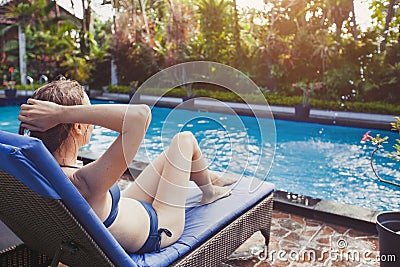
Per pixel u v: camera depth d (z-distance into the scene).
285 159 6.47
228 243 2.39
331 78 9.38
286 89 10.09
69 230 1.55
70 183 1.42
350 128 8.66
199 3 10.90
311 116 9.27
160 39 11.55
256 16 10.25
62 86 1.65
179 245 2.04
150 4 11.58
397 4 8.49
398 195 4.88
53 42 12.57
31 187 1.34
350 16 9.05
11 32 12.67
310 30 9.58
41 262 2.23
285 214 3.67
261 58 10.30
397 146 2.62
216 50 10.88
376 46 8.84
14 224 1.93
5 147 1.28
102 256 1.64
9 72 12.62
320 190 5.11
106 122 1.56
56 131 1.59
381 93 8.87
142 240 1.91
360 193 4.98
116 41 12.21
